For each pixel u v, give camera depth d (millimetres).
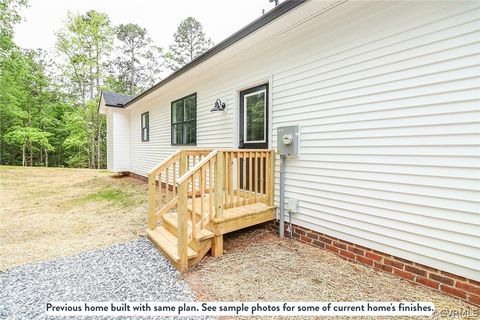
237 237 3697
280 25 3236
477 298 2051
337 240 3072
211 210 3055
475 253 2051
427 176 2303
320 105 3203
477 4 1998
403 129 2445
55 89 19016
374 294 2264
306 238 3449
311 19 3092
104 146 19812
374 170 2684
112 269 2822
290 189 3654
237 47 3994
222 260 2977
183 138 6602
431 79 2252
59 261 3047
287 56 3633
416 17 2332
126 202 6320
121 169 10836
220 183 3066
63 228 4383
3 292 2402
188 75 5617
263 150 3684
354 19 2814
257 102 4320
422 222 2350
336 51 3002
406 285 2400
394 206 2537
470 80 2041
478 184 2020
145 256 3154
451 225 2174
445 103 2176
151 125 8656
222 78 5012
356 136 2828
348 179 2928
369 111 2703
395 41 2482
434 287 2289
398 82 2469
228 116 4879
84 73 18031
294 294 2281
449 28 2141
